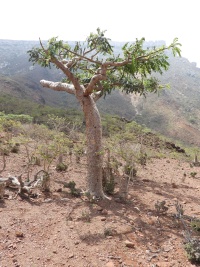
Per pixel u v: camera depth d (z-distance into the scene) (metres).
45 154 8.42
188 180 11.10
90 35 6.57
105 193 7.50
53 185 7.79
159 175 11.41
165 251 4.60
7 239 4.56
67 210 6.02
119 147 8.72
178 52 6.20
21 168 9.02
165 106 137.00
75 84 7.14
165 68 6.95
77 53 6.89
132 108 135.25
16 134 12.02
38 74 197.88
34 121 23.70
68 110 42.97
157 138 24.66
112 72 8.09
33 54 7.10
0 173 7.89
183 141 100.75
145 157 13.16
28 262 4.00
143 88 8.09
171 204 7.25
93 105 7.00
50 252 4.30
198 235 5.29
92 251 4.39
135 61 6.46
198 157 21.39
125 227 5.38
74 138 14.66
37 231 4.94
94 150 6.88
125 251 4.49
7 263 3.93
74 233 4.96
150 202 7.27
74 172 9.65
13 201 6.25
